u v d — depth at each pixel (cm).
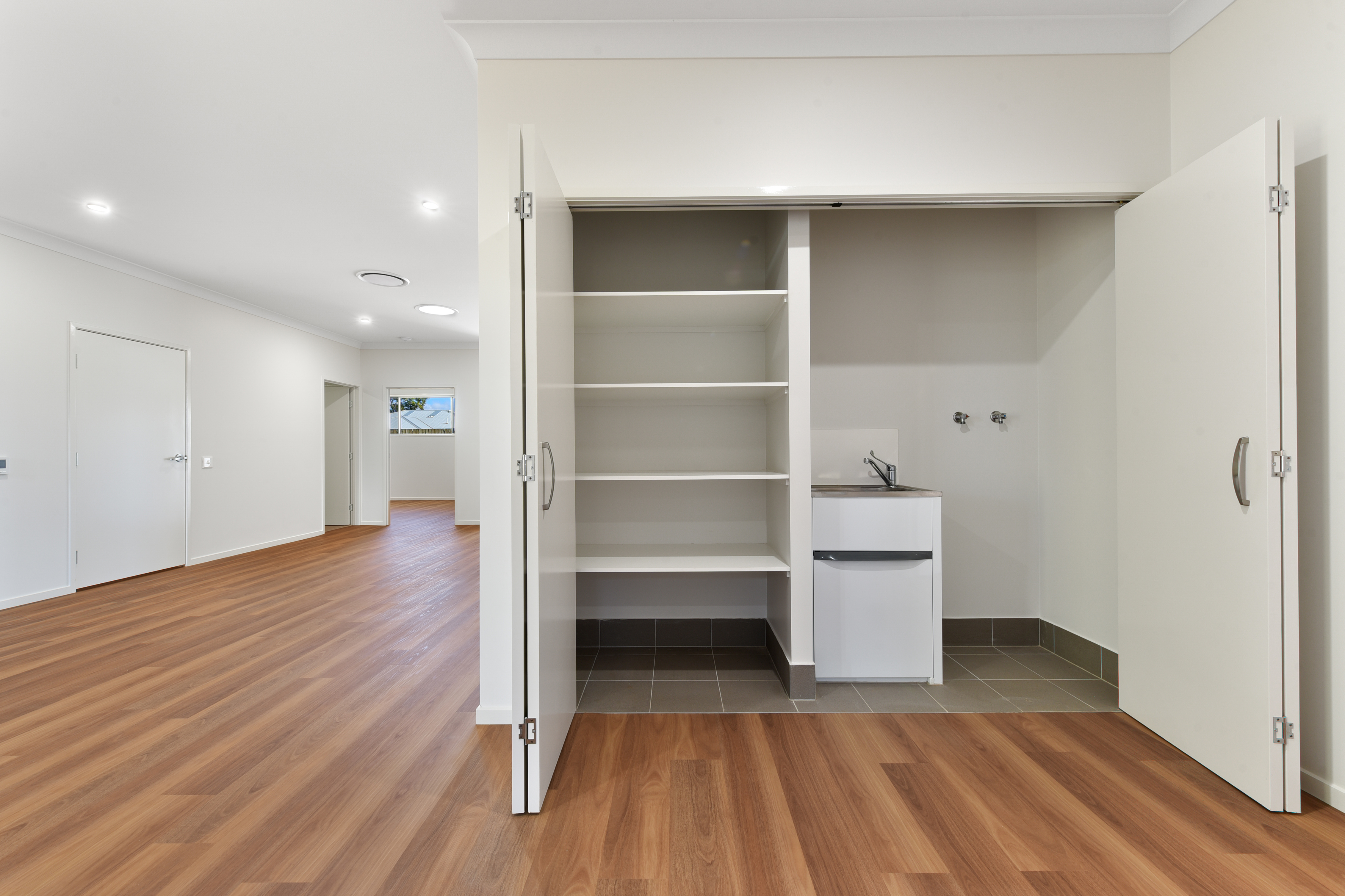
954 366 303
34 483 383
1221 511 170
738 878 134
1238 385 163
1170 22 211
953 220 303
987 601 304
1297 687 155
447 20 202
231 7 189
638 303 246
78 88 229
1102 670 255
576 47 214
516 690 160
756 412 305
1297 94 168
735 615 305
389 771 181
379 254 423
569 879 134
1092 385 260
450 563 524
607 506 305
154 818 156
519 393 161
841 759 188
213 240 394
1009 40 213
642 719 218
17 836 149
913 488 301
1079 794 166
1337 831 148
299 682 253
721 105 216
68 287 402
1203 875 134
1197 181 176
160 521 482
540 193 167
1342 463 158
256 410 588
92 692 241
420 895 129
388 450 795
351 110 246
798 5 204
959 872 136
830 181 216
